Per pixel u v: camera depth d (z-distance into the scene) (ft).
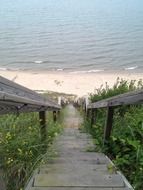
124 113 20.83
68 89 108.06
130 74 141.59
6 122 14.75
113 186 10.02
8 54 207.72
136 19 444.55
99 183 10.25
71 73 146.00
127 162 12.16
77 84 116.47
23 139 13.61
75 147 17.07
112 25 383.65
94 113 26.78
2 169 10.84
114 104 14.46
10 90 9.32
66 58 196.95
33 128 16.46
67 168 11.92
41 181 10.42
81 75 138.21
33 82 119.34
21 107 12.08
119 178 10.67
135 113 18.97
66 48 237.45
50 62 183.01
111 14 532.73
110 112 15.88
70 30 349.20
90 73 145.79
